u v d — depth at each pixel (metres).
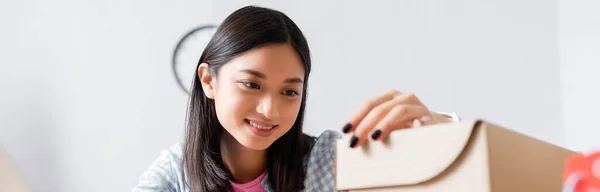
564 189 0.46
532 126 2.57
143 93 2.47
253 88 0.97
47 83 2.45
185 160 1.13
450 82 2.57
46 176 2.40
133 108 2.46
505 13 2.62
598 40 2.43
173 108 2.47
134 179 2.42
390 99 0.71
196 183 1.12
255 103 0.97
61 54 2.47
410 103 0.69
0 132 2.41
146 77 2.48
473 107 2.56
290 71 0.97
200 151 1.12
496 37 2.61
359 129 0.58
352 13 2.58
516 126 2.56
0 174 1.86
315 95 2.51
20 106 2.43
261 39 0.97
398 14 2.60
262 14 1.01
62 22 2.49
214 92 1.05
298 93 1.00
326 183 1.15
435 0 2.61
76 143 2.43
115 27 2.50
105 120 2.45
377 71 2.55
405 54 2.57
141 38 2.50
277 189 1.15
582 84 2.50
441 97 2.56
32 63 2.46
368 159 0.56
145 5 2.52
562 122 2.58
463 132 0.49
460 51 2.59
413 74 2.57
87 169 2.41
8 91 2.44
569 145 2.55
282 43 0.98
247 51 0.97
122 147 2.44
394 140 0.54
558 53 2.62
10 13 2.47
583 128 2.49
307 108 2.50
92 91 2.46
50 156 2.41
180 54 2.50
